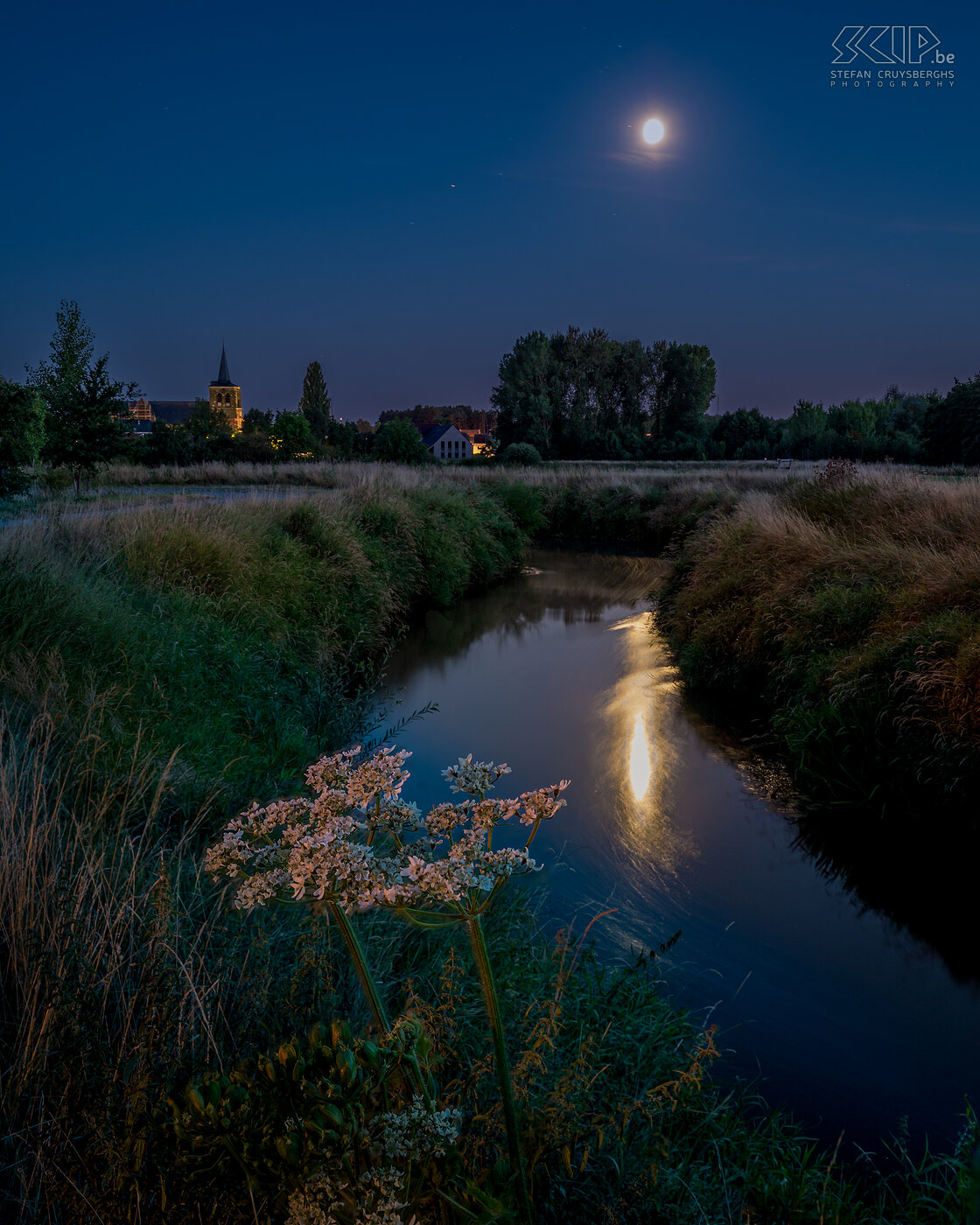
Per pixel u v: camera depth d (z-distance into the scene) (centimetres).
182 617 712
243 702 613
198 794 430
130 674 546
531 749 724
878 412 7506
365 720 730
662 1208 215
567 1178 202
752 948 436
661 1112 254
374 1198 127
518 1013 287
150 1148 162
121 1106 172
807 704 715
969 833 543
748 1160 270
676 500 2291
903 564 819
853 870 520
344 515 1284
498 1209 136
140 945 248
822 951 434
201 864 334
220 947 271
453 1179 145
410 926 344
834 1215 242
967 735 555
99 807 347
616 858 533
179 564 832
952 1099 333
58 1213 168
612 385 7125
